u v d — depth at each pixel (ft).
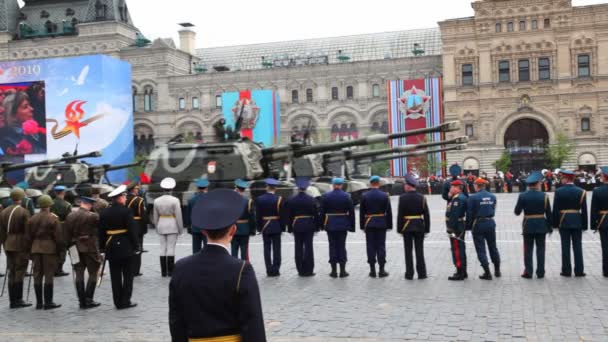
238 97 282.77
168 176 111.14
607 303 45.01
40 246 48.75
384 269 61.11
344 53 322.55
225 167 107.96
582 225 55.16
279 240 61.16
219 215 19.63
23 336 40.63
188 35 327.47
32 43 304.09
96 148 255.70
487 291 50.21
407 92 269.23
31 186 138.21
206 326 18.98
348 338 37.60
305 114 290.15
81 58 257.34
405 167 263.08
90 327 42.78
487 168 253.85
